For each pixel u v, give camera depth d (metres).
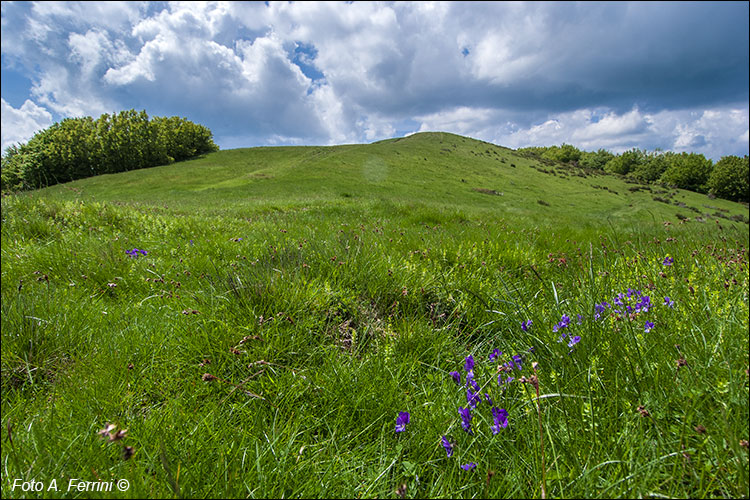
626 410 1.57
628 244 4.76
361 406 1.87
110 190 49.16
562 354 1.96
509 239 5.62
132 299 3.24
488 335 2.70
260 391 1.93
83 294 3.27
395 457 1.54
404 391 1.96
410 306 3.08
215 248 4.81
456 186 65.31
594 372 1.76
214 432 1.63
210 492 1.33
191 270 3.91
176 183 54.72
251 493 1.31
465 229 7.26
